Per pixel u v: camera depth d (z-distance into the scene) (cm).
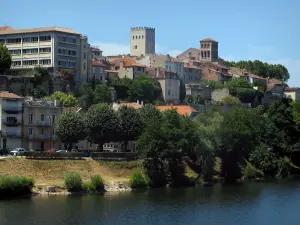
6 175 19262
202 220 16688
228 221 16675
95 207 17700
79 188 19650
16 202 17912
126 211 17400
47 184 19488
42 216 16438
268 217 17212
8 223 15650
